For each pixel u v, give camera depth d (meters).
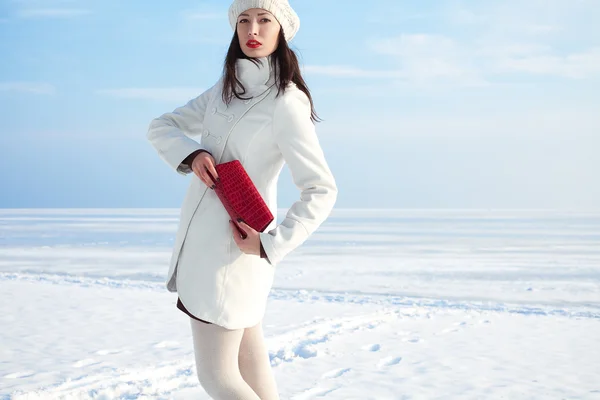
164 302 7.80
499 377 4.24
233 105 1.70
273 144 1.68
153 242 22.25
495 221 56.91
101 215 81.25
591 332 6.09
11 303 7.60
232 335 1.68
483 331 6.07
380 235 29.14
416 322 6.56
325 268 13.23
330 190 1.63
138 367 4.25
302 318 6.62
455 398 3.71
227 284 1.65
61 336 5.48
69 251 17.64
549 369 4.50
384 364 4.62
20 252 17.27
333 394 3.75
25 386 3.72
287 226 1.59
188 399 3.55
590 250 19.75
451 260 15.59
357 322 6.48
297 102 1.65
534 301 8.73
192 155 1.66
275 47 1.70
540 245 22.22
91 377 3.95
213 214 1.67
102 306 7.41
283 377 4.16
